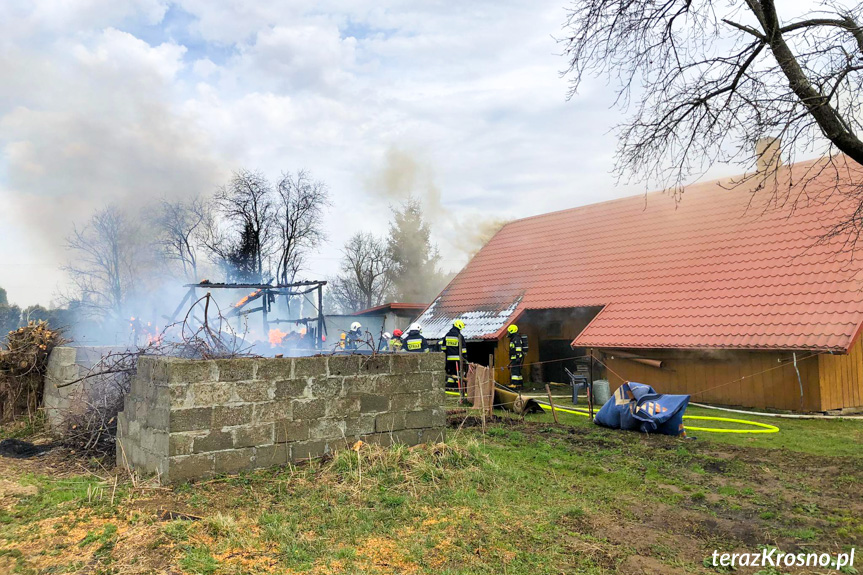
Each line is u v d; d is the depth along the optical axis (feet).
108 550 15.92
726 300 49.49
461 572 15.38
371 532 18.02
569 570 15.88
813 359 41.86
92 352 37.09
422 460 24.73
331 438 25.91
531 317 68.39
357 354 29.22
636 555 16.97
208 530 17.53
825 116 25.44
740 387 45.98
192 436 22.61
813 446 30.73
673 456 28.19
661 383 50.93
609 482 24.30
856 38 25.30
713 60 28.32
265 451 24.17
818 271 46.29
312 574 15.02
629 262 62.95
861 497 21.36
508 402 43.47
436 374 29.25
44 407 37.83
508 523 19.13
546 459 27.84
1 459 28.17
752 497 21.85
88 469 26.53
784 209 55.16
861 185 29.01
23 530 17.43
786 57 25.98
